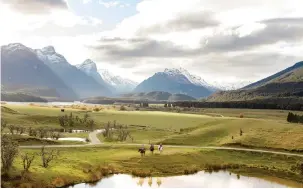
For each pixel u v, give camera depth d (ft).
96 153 341.21
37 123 606.96
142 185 250.78
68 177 242.17
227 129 481.46
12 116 628.69
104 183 251.39
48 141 386.73
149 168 301.22
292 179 289.12
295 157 355.77
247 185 263.49
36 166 244.22
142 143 422.41
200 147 397.19
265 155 369.09
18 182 208.44
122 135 473.67
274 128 457.27
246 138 421.59
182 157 339.16
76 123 627.46
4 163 215.51
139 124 650.84
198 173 304.50
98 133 528.22
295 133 422.41
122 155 330.34
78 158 305.73
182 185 255.91
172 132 529.45
